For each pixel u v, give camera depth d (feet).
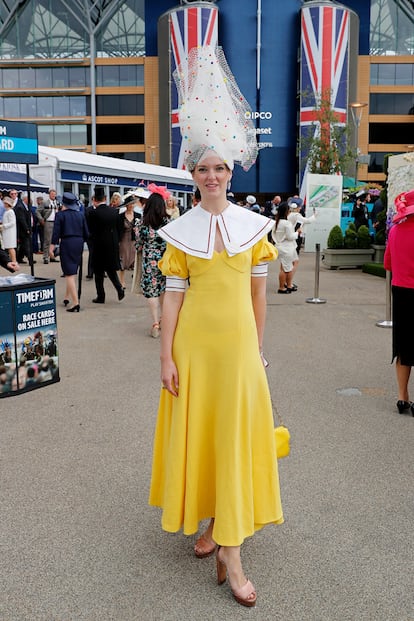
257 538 9.85
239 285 8.28
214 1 157.38
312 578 8.80
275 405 16.31
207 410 8.45
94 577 8.82
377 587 8.59
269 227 8.55
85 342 23.95
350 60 159.74
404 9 179.42
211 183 8.21
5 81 183.32
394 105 184.44
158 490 9.37
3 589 8.53
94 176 73.31
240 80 157.48
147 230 24.30
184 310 8.46
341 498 11.15
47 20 179.32
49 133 185.57
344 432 14.42
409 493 11.35
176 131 148.46
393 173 38.63
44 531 10.04
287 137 159.53
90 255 43.62
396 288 15.16
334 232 51.11
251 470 8.44
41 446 13.50
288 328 26.58
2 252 17.49
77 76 181.88
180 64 8.64
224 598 8.36
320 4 149.59
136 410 15.88
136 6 177.58
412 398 16.83
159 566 9.12
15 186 58.54
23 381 17.26
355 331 26.03
